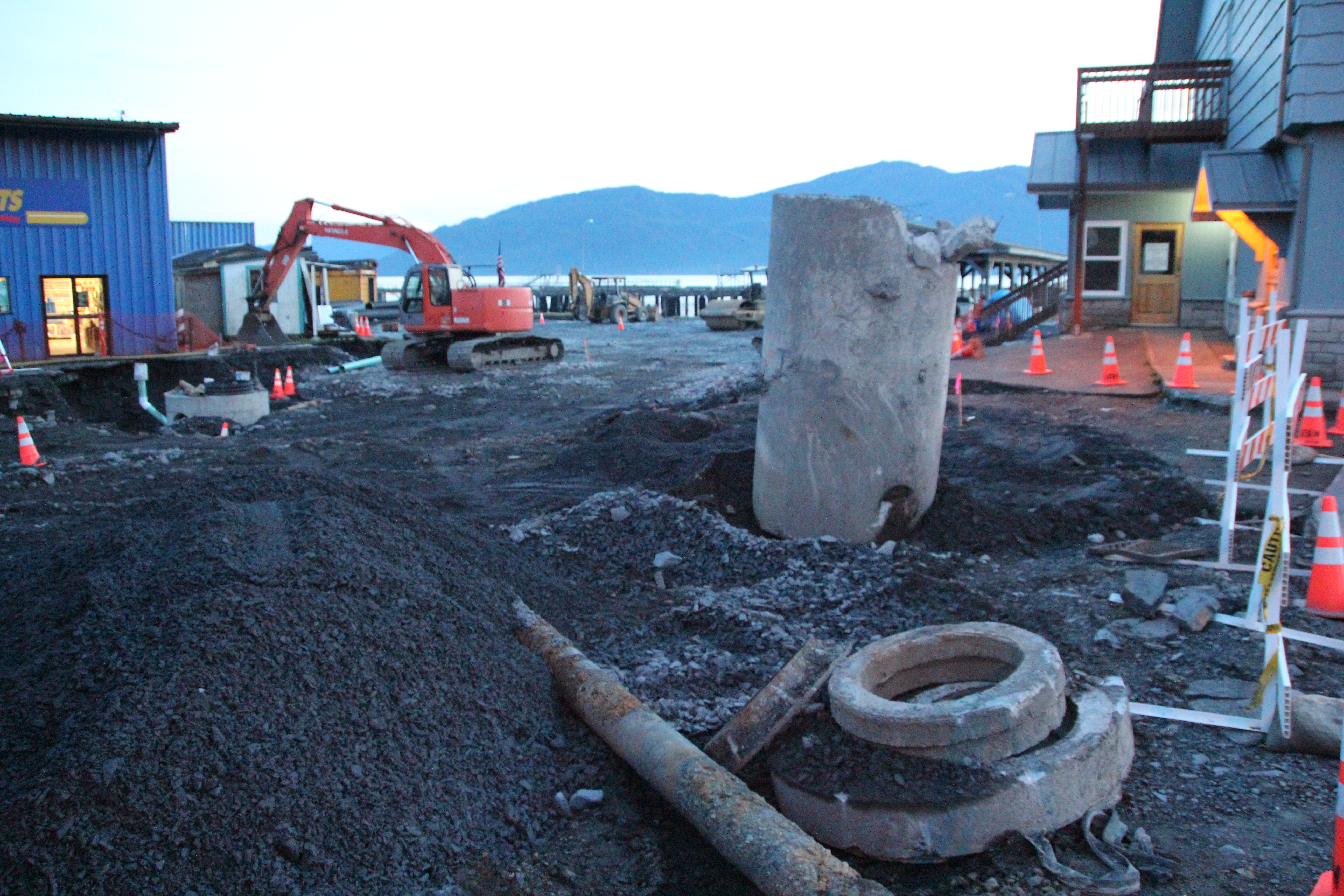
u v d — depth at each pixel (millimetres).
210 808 3201
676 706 4578
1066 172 18500
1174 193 18609
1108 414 11977
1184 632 5316
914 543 7148
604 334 39750
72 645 3965
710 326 40594
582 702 4434
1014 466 9414
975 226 6773
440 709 4004
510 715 4238
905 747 3598
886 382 6953
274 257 27234
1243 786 3797
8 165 21688
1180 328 18953
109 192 22938
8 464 12609
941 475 9258
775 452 7348
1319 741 3947
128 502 10414
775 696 4070
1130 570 6156
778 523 7410
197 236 40844
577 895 3334
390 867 3262
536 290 64375
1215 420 11211
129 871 2977
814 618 5691
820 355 6988
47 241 22188
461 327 24484
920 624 5535
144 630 3963
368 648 4152
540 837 3688
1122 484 8234
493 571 6125
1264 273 14664
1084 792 3520
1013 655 4117
